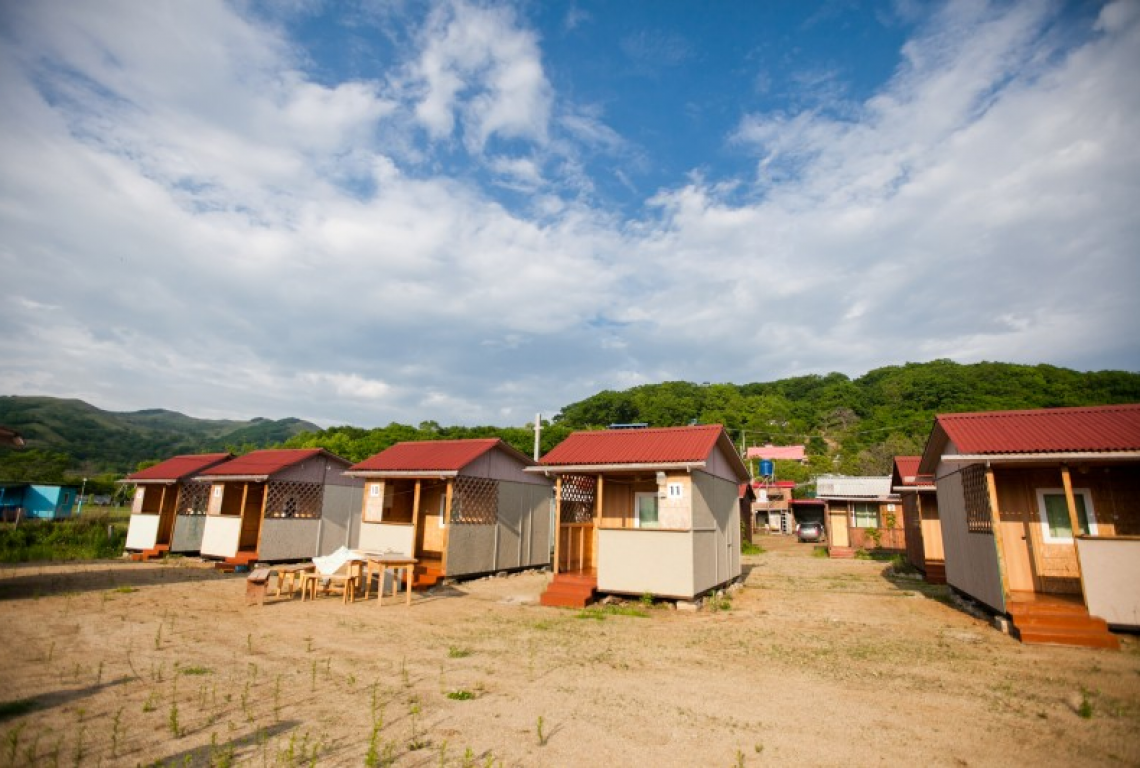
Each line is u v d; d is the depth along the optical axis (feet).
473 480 51.16
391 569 42.47
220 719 17.25
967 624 33.58
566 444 44.70
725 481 49.42
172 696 19.21
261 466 60.23
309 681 21.24
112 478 197.98
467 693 19.93
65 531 76.33
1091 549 30.12
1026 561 36.52
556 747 15.65
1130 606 28.94
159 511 68.28
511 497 55.98
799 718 18.10
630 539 39.52
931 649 27.48
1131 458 29.99
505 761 14.69
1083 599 30.50
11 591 39.58
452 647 26.84
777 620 34.50
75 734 15.85
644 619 34.50
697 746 15.87
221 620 31.96
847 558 81.97
